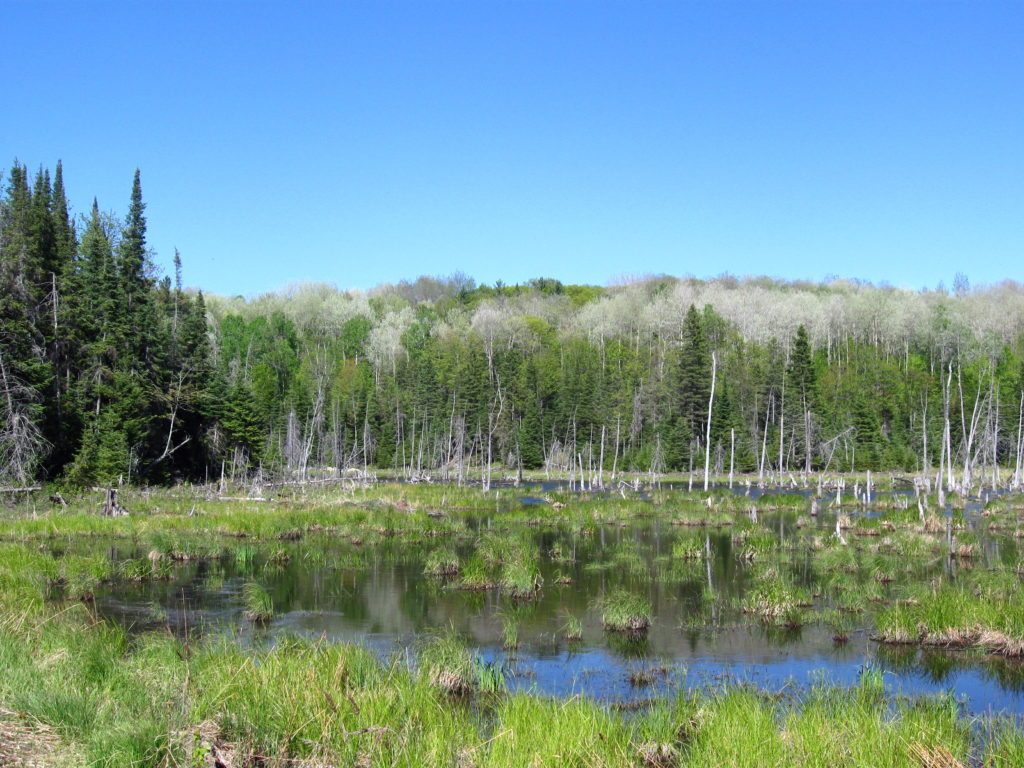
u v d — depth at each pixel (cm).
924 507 3369
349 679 1020
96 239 5094
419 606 1817
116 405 4472
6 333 3891
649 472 7206
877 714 956
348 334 10581
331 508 3528
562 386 8062
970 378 7281
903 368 8838
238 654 1123
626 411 7594
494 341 9525
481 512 4016
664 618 1706
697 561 2447
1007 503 3997
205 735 764
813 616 1706
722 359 8175
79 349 4547
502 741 831
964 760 865
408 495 4472
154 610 1703
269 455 5875
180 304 6175
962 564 2312
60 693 812
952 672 1320
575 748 839
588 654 1438
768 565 2247
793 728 919
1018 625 1459
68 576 1983
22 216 4431
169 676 955
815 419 7006
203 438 5503
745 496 4353
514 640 1481
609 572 2256
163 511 3456
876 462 7062
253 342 8994
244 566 2325
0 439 3612
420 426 8025
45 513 3256
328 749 787
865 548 2611
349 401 8162
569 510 3744
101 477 4134
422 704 966
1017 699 1181
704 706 1035
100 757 673
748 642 1520
